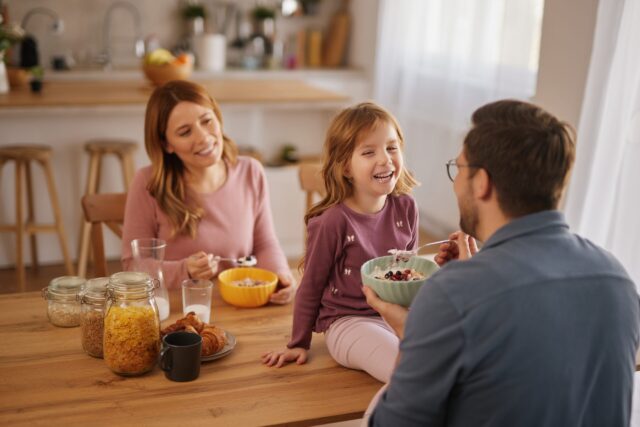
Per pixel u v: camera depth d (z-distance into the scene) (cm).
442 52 455
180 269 199
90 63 552
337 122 166
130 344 145
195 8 550
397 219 174
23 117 390
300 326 161
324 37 596
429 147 479
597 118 240
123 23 556
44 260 417
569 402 109
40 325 173
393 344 151
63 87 434
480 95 418
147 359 148
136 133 411
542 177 109
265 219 234
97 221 220
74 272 405
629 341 114
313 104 418
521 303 104
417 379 109
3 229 370
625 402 116
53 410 134
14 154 361
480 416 109
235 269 199
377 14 528
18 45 497
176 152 211
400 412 112
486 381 106
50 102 373
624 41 227
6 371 149
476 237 120
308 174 253
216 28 575
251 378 149
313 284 163
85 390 142
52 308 171
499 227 114
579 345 108
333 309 165
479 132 112
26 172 388
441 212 475
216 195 222
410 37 490
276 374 152
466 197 116
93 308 154
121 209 224
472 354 105
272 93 433
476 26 415
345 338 156
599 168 238
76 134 401
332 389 146
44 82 459
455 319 105
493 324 104
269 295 189
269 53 566
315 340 171
